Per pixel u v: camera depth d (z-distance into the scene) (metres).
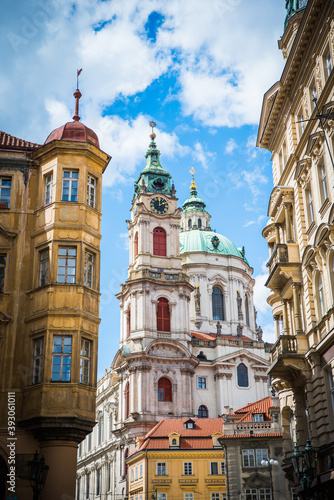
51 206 42.28
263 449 73.19
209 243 130.75
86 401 38.66
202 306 122.94
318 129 39.22
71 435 37.47
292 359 40.31
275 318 51.66
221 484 78.75
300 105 44.16
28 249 42.25
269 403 82.56
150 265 107.94
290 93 45.53
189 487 78.81
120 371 106.81
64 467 36.84
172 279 107.94
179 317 106.00
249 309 130.25
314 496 36.75
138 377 100.00
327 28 37.19
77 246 41.50
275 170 51.47
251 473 72.19
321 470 37.16
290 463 44.78
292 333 45.03
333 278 36.91
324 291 38.09
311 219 42.12
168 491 78.81
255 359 113.50
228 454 73.56
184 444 81.69
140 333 102.62
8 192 43.38
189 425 85.69
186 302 107.62
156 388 99.75
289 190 45.25
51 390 37.81
